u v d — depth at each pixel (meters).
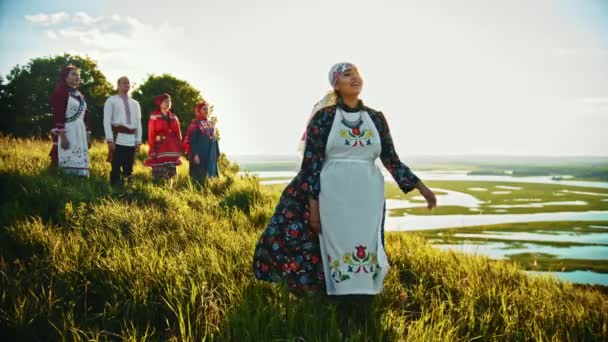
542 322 4.41
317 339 3.68
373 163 4.39
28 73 21.52
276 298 4.18
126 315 3.94
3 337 3.61
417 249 6.46
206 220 6.95
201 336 3.72
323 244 4.28
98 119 24.05
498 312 4.45
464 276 5.49
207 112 11.60
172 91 23.97
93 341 3.46
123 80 9.70
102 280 4.40
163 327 3.94
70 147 8.79
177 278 4.30
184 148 10.94
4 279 4.27
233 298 4.13
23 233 5.40
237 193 9.45
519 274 5.88
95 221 6.23
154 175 10.51
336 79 4.37
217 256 5.06
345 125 4.27
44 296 4.06
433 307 4.55
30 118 21.41
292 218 4.39
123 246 5.21
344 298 4.33
